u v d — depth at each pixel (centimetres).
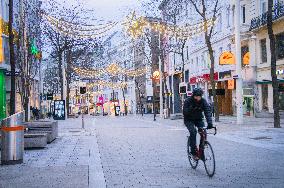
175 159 1183
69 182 822
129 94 9325
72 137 2095
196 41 5334
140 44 5816
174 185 800
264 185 780
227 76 4312
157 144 1627
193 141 982
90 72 5422
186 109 980
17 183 822
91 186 780
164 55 5053
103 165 1086
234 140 1709
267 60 3606
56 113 4822
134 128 2789
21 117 1143
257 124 2747
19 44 2162
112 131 2509
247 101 4056
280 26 3328
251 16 3838
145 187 786
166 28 2459
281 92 3425
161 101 5247
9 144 1118
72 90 9375
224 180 841
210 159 888
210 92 4816
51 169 1006
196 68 5434
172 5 4738
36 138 1513
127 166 1064
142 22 2109
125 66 8288
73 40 4469
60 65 4791
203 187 774
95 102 10956
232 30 4012
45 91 9488
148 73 7650
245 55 3931
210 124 930
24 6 2178
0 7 3095
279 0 3328
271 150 1335
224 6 4297
